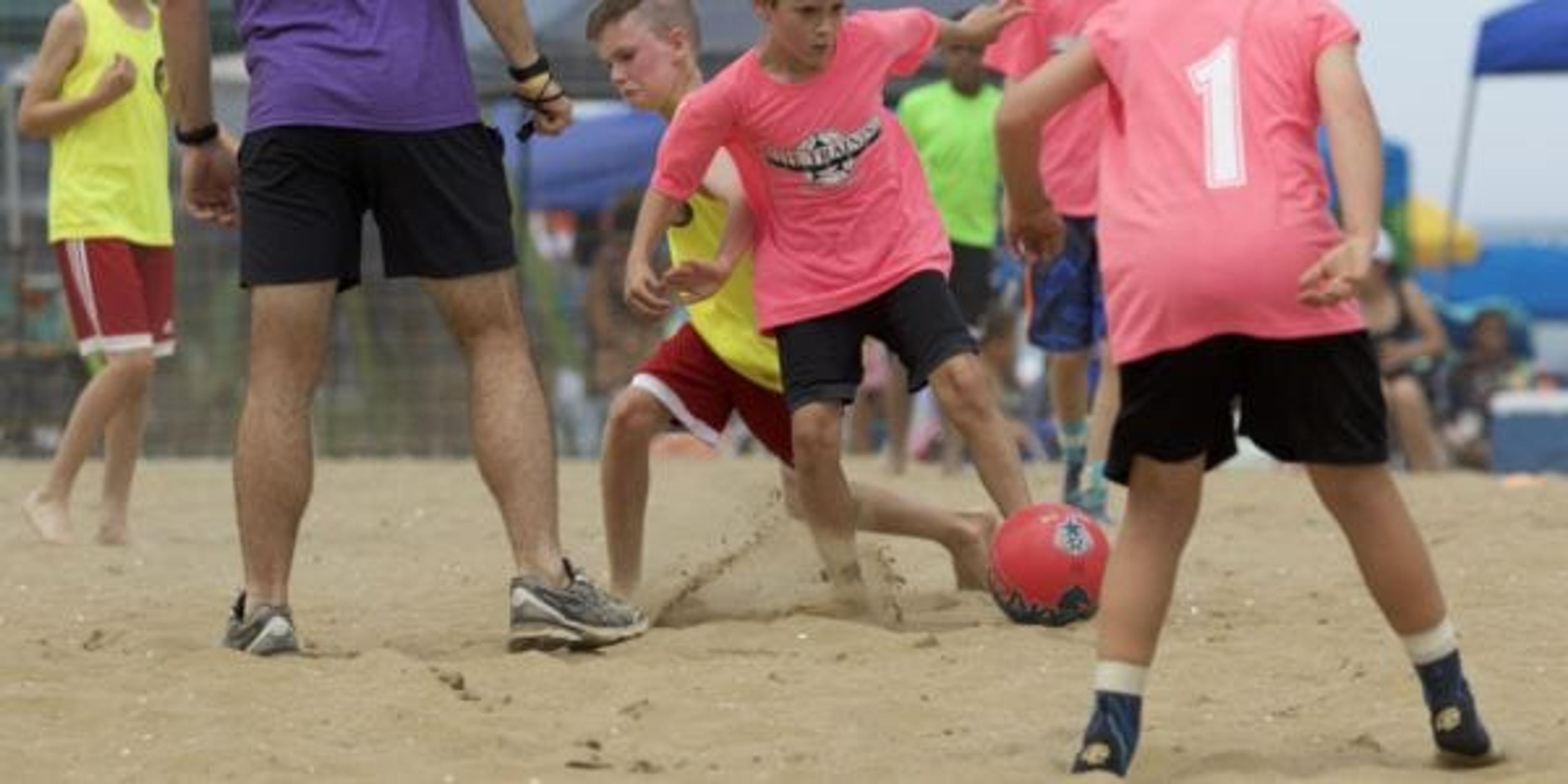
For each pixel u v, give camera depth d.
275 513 14.49
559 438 38.78
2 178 38.22
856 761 11.66
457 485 28.28
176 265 37.88
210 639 15.44
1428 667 11.25
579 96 33.50
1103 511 21.34
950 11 18.95
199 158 15.38
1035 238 11.53
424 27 14.48
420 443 37.53
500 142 14.76
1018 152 11.12
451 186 14.48
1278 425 10.95
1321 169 10.99
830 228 15.31
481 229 14.57
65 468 21.67
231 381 37.72
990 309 34.31
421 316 37.66
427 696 13.15
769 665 14.02
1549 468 36.72
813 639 14.76
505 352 14.73
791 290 15.33
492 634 15.84
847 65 15.23
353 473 30.09
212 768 11.62
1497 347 40.75
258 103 14.48
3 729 12.44
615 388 39.00
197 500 26.66
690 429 16.09
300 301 14.42
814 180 15.22
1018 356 38.44
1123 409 10.95
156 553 21.14
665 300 15.08
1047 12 19.45
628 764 11.69
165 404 37.47
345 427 37.41
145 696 13.19
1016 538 15.45
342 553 21.36
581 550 21.14
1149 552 11.01
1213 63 11.04
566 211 41.84
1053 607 15.37
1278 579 18.27
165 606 17.30
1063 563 15.34
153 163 21.44
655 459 33.19
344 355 37.50
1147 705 12.96
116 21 21.23
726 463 31.12
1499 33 41.16
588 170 41.75
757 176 15.29
